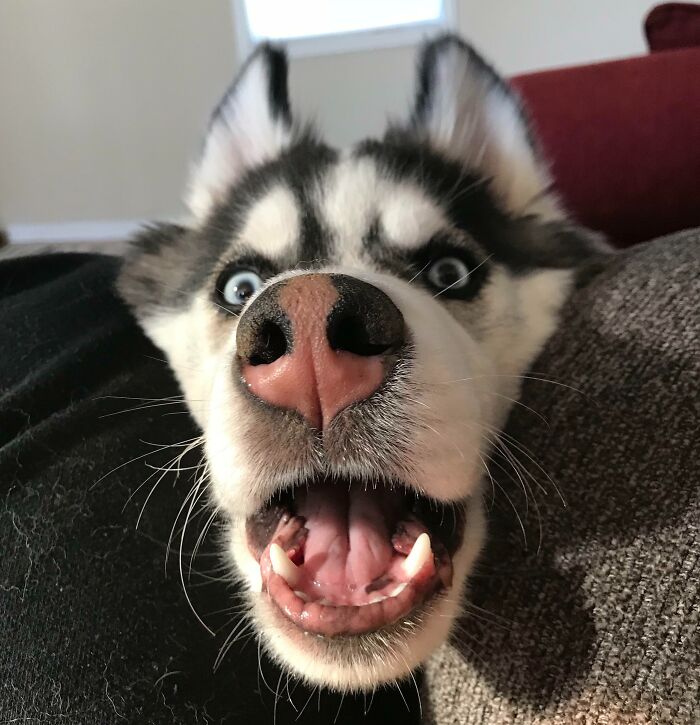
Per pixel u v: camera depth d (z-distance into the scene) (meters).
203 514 0.22
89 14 1.22
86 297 0.30
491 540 0.18
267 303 0.15
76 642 0.18
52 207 1.38
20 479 0.21
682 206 0.37
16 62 1.27
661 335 0.17
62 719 0.17
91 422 0.22
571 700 0.15
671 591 0.14
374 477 0.17
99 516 0.20
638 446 0.16
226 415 0.17
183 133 1.28
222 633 0.19
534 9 1.11
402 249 0.24
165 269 0.30
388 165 0.26
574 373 0.18
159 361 0.27
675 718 0.14
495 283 0.25
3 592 0.19
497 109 0.28
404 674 0.16
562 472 0.17
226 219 0.28
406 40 1.15
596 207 0.38
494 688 0.16
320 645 0.16
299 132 0.31
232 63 1.21
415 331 0.17
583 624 0.15
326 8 1.18
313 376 0.15
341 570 0.17
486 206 0.27
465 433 0.17
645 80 0.37
